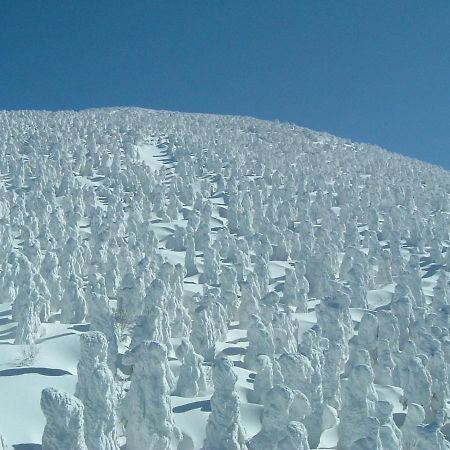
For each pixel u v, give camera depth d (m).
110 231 52.56
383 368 29.91
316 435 21.80
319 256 51.41
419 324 34.31
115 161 84.38
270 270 52.47
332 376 25.16
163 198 70.44
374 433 17.75
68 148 93.75
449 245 68.25
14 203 61.34
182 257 52.16
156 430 17.70
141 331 25.73
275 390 17.72
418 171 111.94
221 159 98.50
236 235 64.12
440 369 28.00
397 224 71.00
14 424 19.23
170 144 105.00
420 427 20.89
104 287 32.28
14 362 24.19
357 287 43.38
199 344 28.22
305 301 41.88
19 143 94.62
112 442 16.28
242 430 18.27
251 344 28.53
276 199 76.94
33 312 27.59
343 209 73.88
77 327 29.78
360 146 135.88
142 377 18.05
